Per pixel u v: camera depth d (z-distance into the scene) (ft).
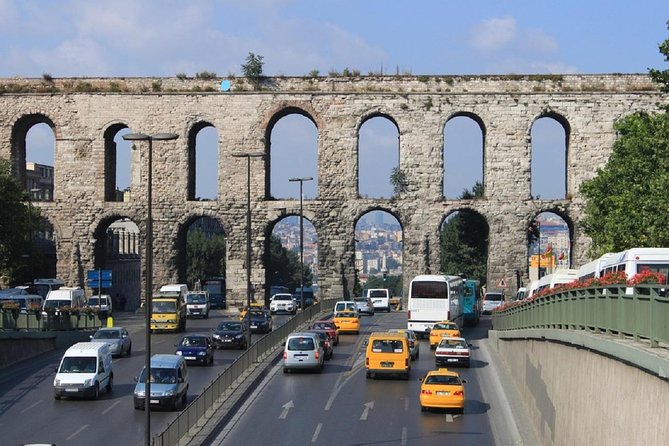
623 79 425.69
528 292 318.65
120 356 280.72
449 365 259.39
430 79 429.79
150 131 433.48
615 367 107.65
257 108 432.66
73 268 430.20
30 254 419.33
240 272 430.61
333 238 428.15
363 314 420.77
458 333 296.92
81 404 206.39
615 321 117.50
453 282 335.26
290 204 429.79
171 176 431.84
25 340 279.90
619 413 105.09
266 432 179.93
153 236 430.61
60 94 434.30
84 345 222.69
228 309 431.84
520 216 424.05
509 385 229.86
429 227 426.10
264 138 431.43
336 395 216.54
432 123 428.15
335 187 429.38
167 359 205.36
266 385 230.27
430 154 427.74
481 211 425.28
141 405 197.57
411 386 228.43
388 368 235.40
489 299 422.82
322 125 430.61
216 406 197.06
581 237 419.95
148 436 156.35
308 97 431.43
